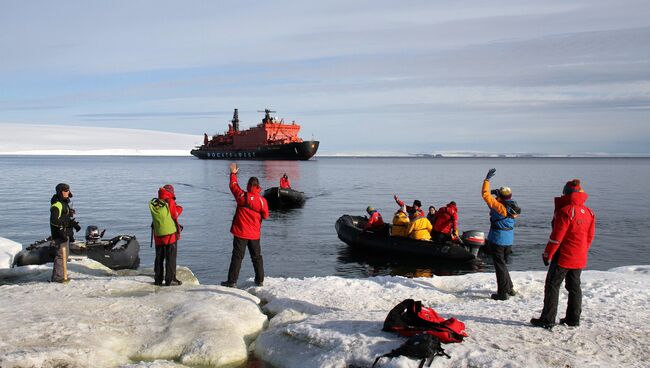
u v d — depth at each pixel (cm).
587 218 599
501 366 489
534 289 844
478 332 584
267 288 842
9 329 586
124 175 7088
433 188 5041
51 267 975
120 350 591
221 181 5812
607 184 5709
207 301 733
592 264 1633
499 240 773
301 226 2417
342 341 562
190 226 2309
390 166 14162
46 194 3966
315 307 735
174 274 841
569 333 586
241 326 669
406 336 557
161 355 592
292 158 12144
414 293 816
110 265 1223
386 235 1647
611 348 545
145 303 722
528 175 8331
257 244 862
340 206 3334
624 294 758
